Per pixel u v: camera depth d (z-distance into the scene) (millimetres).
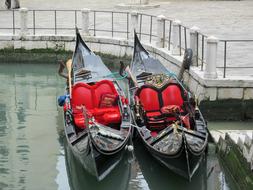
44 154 12664
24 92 17375
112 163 11188
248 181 9852
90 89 12977
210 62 13750
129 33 20000
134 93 13234
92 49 20266
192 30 15070
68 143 11992
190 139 11219
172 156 10727
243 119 13977
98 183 11406
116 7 27688
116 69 19859
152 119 12328
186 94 12922
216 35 20125
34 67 20375
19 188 11078
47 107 15930
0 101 16484
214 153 12211
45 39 20438
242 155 10352
